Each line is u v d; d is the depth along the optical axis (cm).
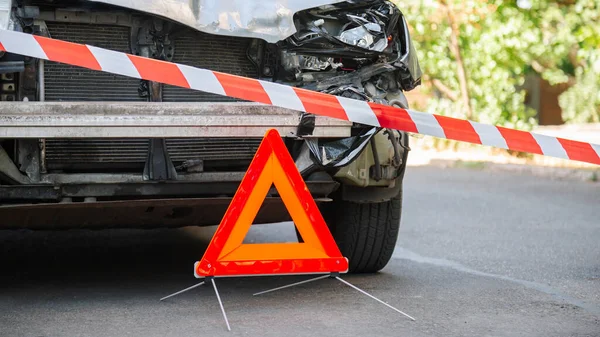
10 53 464
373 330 429
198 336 417
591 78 1848
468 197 1060
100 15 498
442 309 479
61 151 486
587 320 459
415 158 1623
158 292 525
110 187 483
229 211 457
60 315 462
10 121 437
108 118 446
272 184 502
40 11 486
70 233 793
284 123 473
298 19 529
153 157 488
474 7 1686
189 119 456
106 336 418
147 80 502
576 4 1677
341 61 531
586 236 770
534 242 735
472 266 621
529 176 1326
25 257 663
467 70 1755
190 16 503
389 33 539
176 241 750
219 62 525
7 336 418
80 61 453
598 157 494
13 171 469
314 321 447
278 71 530
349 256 572
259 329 430
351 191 541
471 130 491
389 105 527
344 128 486
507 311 477
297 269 468
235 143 519
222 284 552
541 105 2380
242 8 515
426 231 798
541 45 1734
